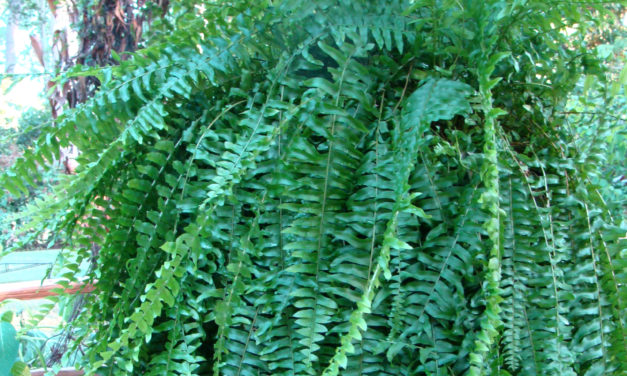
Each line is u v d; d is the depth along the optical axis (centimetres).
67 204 89
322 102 80
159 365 83
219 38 90
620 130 96
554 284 82
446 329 78
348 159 81
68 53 210
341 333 78
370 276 76
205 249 83
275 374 80
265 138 81
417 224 77
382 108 85
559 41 92
